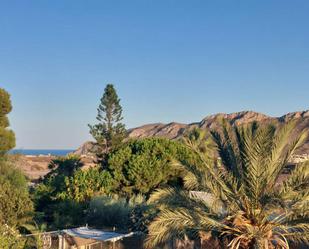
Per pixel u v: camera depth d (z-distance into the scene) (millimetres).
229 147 16625
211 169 16141
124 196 34469
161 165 34531
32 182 49312
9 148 43906
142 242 22203
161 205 16594
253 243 15211
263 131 15492
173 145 36031
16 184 32844
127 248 22438
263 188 15289
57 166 48688
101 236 21641
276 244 16031
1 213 22391
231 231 15633
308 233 14977
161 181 34625
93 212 29938
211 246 18391
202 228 15617
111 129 54500
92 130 54781
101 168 38531
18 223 23203
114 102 54594
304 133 15531
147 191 34281
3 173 33188
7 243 17578
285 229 15547
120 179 34875
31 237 20359
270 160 15555
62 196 33656
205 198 19359
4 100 46969
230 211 15945
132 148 37094
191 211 15797
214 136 17422
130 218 27562
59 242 21891
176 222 15336
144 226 25359
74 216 30766
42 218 31203
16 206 23188
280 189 15750
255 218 15367
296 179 15281
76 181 34062
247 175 15461
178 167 17109
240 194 15594
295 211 14992
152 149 35531
